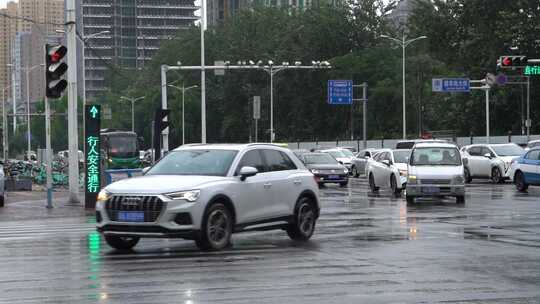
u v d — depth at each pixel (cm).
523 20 9188
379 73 13700
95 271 1573
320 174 5384
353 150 9788
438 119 12812
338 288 1360
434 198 4050
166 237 1789
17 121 19138
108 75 19600
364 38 14600
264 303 1223
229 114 16500
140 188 1802
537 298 1271
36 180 6450
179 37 17188
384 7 14975
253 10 16900
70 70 3812
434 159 3728
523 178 4456
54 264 1688
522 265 1639
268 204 2016
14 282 1441
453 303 1228
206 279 1458
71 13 3800
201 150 2028
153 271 1562
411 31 13175
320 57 14562
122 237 1881
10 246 2059
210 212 1834
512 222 2662
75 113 3831
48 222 2947
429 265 1642
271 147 2120
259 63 8431
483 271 1556
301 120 14975
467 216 2916
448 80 9106
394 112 13500
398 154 4431
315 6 15125
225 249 1888
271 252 1864
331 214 3055
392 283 1412
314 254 1825
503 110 10825
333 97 10512
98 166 3553
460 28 9994
